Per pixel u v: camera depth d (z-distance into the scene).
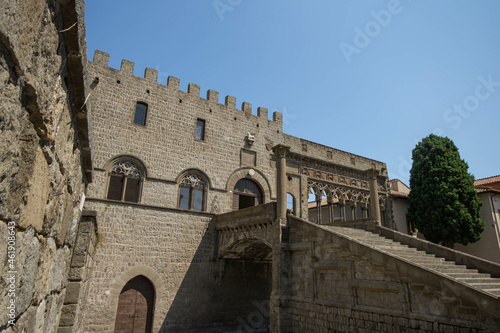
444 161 31.44
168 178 24.98
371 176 23.86
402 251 17.89
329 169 33.31
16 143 3.36
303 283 17.83
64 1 4.14
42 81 3.87
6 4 2.66
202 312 23.91
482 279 14.54
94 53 24.20
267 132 31.22
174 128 26.27
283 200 19.89
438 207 30.30
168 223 24.08
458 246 33.28
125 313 21.52
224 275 25.67
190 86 28.03
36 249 4.59
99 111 23.39
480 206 30.56
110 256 21.42
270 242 20.19
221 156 27.97
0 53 2.75
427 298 11.91
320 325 16.23
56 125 4.82
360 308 14.36
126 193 23.38
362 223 23.27
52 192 5.19
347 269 15.27
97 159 22.61
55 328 8.17
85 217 10.88
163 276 22.97
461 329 10.70
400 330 12.62
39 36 3.62
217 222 25.75
